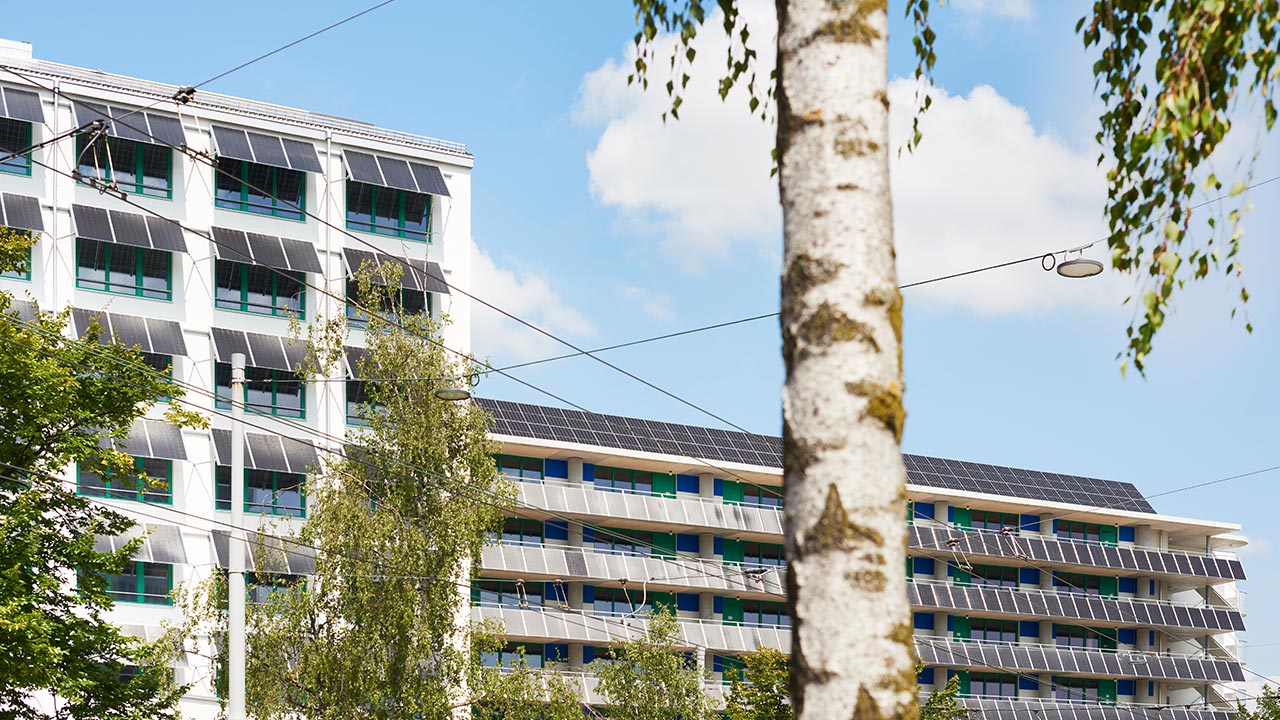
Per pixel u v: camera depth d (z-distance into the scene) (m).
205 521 53.88
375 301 42.94
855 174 6.51
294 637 38.50
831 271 6.43
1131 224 8.57
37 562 29.25
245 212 57.78
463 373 42.16
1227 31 7.83
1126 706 80.44
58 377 29.53
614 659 57.28
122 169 55.75
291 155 57.97
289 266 56.78
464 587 41.34
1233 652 85.69
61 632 29.44
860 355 6.36
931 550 76.25
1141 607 81.88
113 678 30.14
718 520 69.62
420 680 38.09
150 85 58.09
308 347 42.78
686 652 67.19
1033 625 80.94
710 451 73.81
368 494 41.56
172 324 55.12
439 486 40.81
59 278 53.53
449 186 62.16
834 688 6.14
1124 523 84.56
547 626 64.19
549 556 64.62
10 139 54.06
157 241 54.31
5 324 30.08
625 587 67.12
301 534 40.25
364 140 60.53
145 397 32.06
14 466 29.64
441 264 61.44
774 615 72.50
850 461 6.29
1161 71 8.17
